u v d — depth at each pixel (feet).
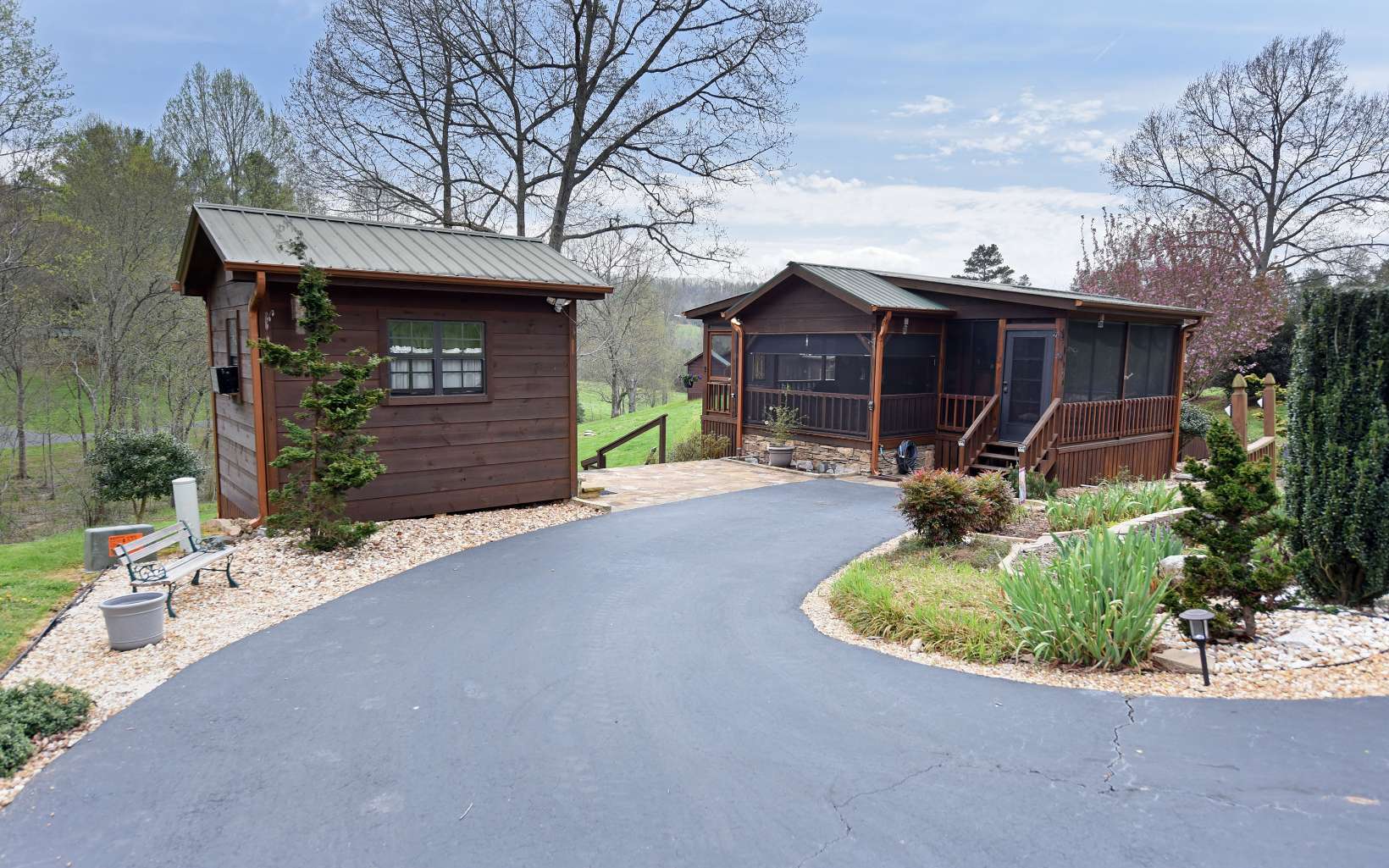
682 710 15.17
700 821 11.33
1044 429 42.93
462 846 10.92
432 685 16.58
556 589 23.65
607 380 147.54
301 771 13.08
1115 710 14.32
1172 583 19.12
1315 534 18.56
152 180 70.49
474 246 36.01
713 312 58.13
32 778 12.98
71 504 72.69
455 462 33.32
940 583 21.40
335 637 19.58
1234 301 67.87
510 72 64.34
